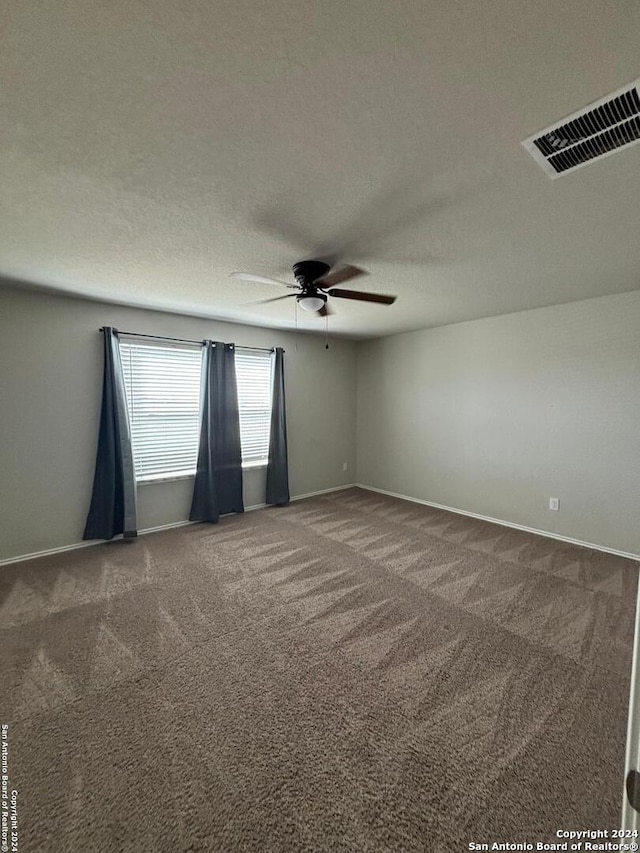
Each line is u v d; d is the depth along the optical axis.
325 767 1.41
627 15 0.84
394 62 0.96
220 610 2.44
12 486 3.09
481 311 3.77
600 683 1.83
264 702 1.71
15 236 1.99
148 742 1.51
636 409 3.13
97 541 3.56
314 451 5.34
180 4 0.81
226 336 4.32
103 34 0.88
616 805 1.28
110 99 1.07
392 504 4.87
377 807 1.28
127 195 1.59
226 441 4.32
